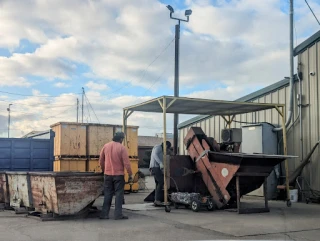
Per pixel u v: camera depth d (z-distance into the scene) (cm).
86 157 1573
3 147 1466
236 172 957
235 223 802
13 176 1005
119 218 856
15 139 1493
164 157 1016
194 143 1106
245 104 1120
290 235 684
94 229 736
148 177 2406
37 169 1524
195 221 827
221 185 1005
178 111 1305
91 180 871
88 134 1591
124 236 669
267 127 1355
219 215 920
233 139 1134
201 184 1097
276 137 1370
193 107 1198
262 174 984
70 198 846
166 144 1033
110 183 873
